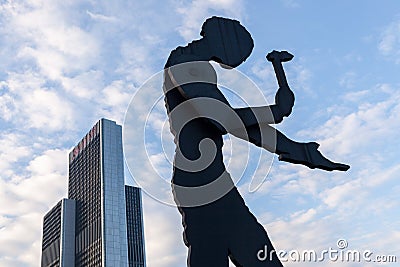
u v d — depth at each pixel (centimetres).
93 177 10150
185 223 800
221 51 940
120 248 9144
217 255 796
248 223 834
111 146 10144
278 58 983
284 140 916
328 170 937
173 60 888
